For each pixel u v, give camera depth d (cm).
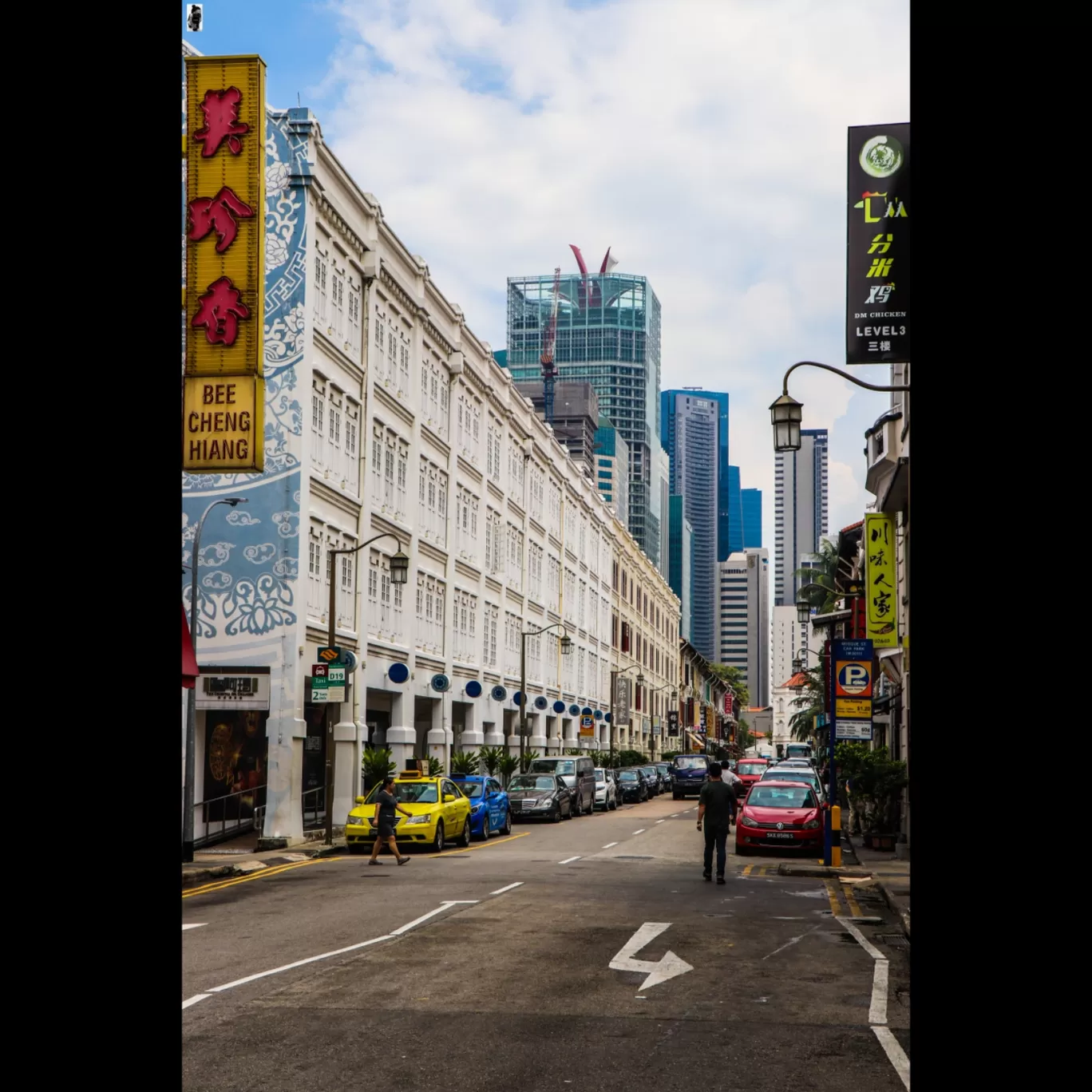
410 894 1884
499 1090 746
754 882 2106
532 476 6200
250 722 3194
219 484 3183
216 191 2289
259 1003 1020
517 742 5772
